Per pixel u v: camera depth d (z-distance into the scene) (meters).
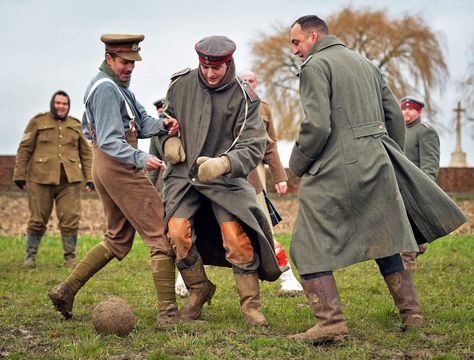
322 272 6.37
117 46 7.12
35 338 6.57
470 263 11.72
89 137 7.25
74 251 11.90
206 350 6.09
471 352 6.03
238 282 7.04
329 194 6.39
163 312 7.09
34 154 11.85
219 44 6.89
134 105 7.29
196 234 7.35
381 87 6.86
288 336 6.47
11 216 22.94
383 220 6.37
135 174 7.09
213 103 7.04
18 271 11.11
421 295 8.68
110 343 6.32
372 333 6.62
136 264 11.67
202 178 6.70
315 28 6.78
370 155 6.41
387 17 51.59
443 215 6.59
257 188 8.68
